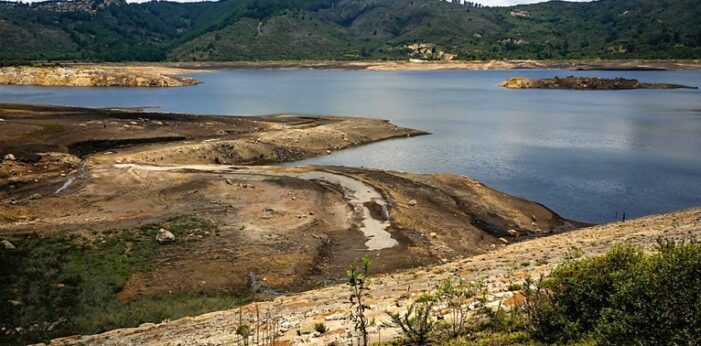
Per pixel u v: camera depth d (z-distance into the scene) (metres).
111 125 74.88
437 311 16.08
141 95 145.38
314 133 80.19
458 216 44.91
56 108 88.81
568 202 51.12
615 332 9.99
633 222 37.78
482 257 31.62
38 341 21.27
